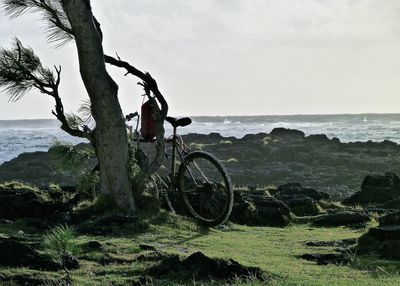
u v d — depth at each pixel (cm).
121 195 1239
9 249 803
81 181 1331
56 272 784
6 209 1257
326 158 5106
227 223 1334
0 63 1260
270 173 4616
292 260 946
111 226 1129
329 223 1430
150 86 1320
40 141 9131
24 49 1278
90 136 1287
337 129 11775
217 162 1241
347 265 916
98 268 810
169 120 1341
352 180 4419
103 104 1236
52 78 1288
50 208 1266
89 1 1227
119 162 1244
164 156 1341
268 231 1292
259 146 5591
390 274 830
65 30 1298
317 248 1065
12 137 10325
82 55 1227
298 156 5259
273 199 1504
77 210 1233
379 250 995
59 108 1298
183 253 930
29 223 1157
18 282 724
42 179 4394
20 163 4884
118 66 1306
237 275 783
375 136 9338
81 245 921
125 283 740
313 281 755
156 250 930
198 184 1377
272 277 784
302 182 4431
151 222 1191
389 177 1927
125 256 877
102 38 1281
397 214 1084
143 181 1271
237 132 11894
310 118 19188
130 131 1369
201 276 777
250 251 1016
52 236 843
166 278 771
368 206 1747
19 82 1270
